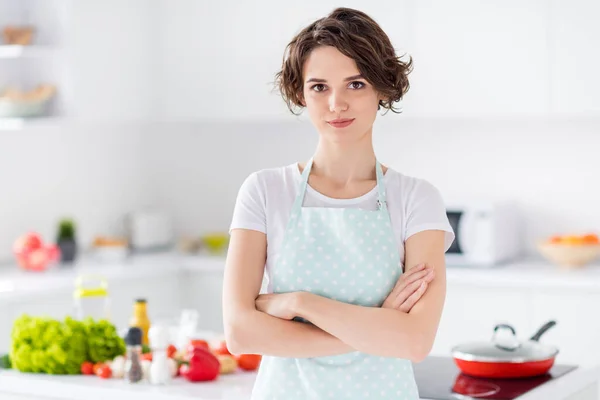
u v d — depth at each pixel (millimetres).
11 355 3135
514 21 5023
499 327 3068
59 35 5590
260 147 6254
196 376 2918
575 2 4891
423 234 2305
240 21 5719
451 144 5656
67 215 6012
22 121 5453
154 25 6016
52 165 5926
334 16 2252
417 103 5289
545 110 4988
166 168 6559
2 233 5648
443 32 5195
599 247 5000
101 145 6223
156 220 6152
